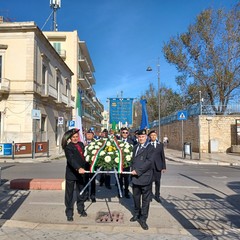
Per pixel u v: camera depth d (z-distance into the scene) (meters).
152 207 7.62
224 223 6.36
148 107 58.69
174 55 33.28
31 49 28.53
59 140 38.84
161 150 8.21
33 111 22.94
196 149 28.91
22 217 6.68
